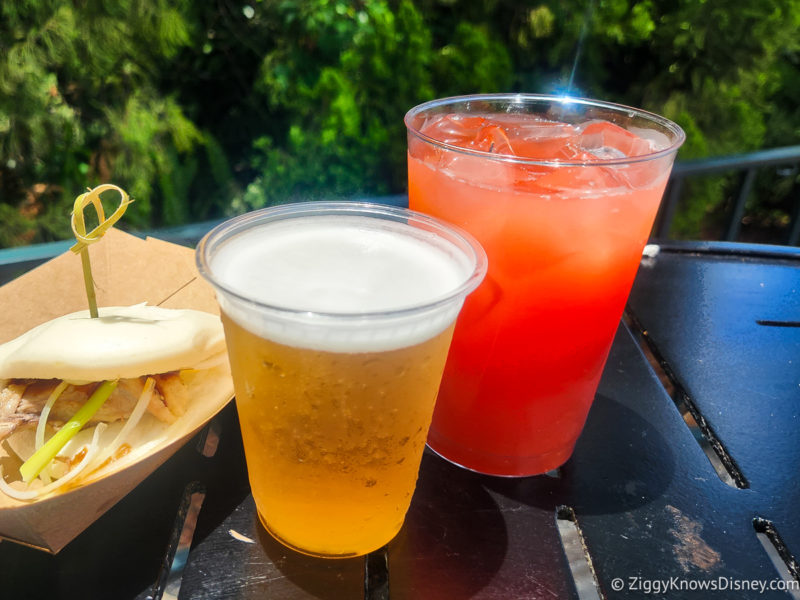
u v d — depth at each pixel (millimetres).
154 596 538
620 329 917
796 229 2062
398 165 3283
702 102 3504
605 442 729
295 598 544
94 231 652
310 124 3297
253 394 507
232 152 3750
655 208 602
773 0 3229
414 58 3139
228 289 451
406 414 512
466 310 593
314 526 553
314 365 465
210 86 3691
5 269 1066
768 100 3811
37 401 676
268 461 534
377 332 453
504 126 663
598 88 3545
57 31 2857
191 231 1162
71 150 3217
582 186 527
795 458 708
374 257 555
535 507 646
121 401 687
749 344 892
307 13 3150
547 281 559
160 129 3217
